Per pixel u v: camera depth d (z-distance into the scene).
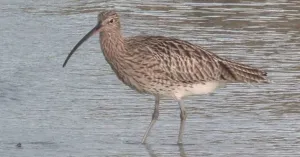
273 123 19.94
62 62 24.75
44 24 29.02
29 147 18.30
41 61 24.80
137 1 32.22
